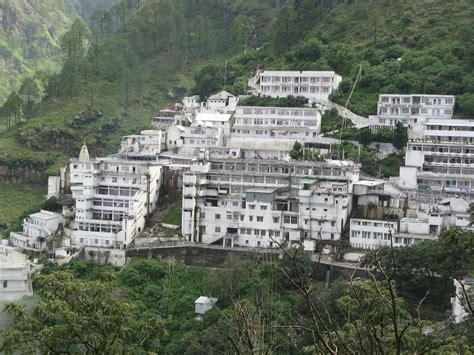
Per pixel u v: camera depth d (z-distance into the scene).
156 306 124.94
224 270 123.38
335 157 167.00
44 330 51.75
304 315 99.50
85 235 150.75
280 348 81.81
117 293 119.75
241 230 146.25
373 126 179.75
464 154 152.50
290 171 150.62
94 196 159.75
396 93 191.75
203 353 92.38
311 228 141.75
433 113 176.25
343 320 90.12
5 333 53.41
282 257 127.38
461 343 61.84
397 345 28.06
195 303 119.69
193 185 148.62
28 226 162.25
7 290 128.75
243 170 153.75
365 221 135.75
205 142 186.62
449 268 108.62
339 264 127.38
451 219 133.75
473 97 175.12
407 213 143.12
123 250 145.25
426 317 107.06
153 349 107.00
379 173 161.50
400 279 114.50
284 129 183.00
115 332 53.12
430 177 152.88
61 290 55.25
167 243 146.00
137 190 159.38
